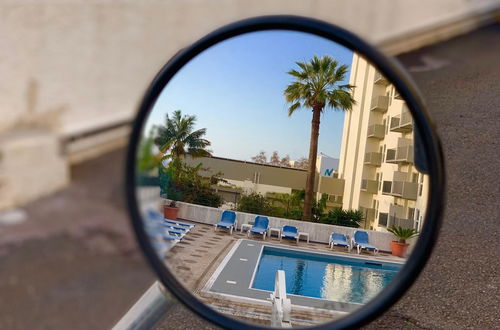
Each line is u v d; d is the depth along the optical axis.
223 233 13.95
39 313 4.95
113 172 8.17
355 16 10.82
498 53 10.65
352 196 22.44
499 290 6.09
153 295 1.39
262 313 5.81
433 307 5.62
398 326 5.14
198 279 6.47
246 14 11.22
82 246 6.44
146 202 1.17
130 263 5.95
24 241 6.52
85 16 10.20
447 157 9.91
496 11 10.83
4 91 9.75
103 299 5.12
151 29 10.93
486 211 8.56
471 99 10.51
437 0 10.80
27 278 5.73
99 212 6.98
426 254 1.04
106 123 10.23
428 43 10.88
